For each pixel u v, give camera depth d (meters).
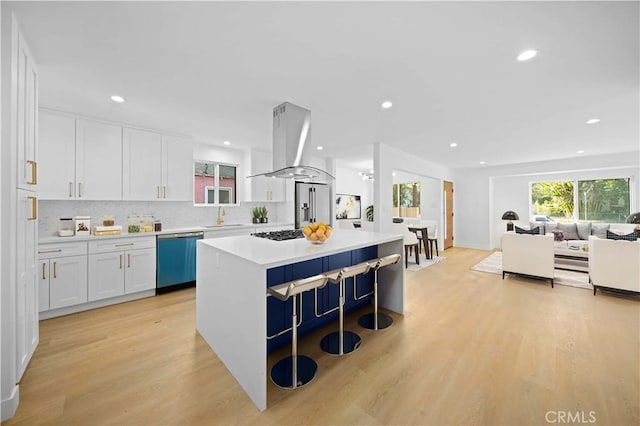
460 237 7.61
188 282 3.80
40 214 3.08
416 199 7.88
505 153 5.28
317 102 2.70
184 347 2.24
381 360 2.04
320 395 1.67
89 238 2.98
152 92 2.47
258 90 2.43
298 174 3.02
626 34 1.63
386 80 2.24
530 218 6.71
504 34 1.65
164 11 1.45
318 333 2.51
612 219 5.72
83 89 2.40
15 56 1.50
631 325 2.59
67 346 2.24
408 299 3.36
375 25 1.57
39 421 1.46
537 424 1.43
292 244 2.31
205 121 3.31
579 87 2.36
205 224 4.54
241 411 1.55
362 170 8.02
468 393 1.67
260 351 1.59
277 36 1.68
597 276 3.48
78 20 1.51
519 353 2.11
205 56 1.89
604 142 4.34
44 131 2.86
